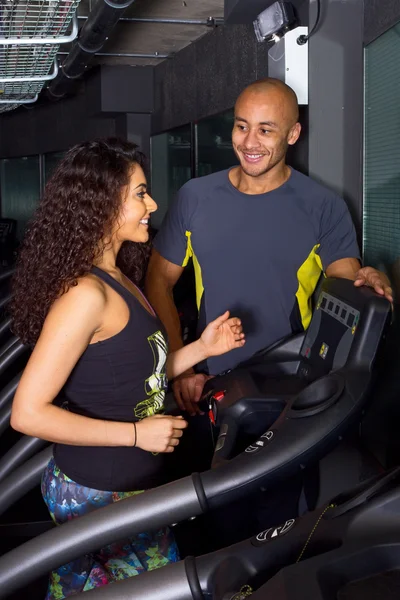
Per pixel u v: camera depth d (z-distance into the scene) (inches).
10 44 127.1
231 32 166.7
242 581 45.4
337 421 61.4
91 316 54.8
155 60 239.3
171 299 97.8
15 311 59.8
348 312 70.6
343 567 40.7
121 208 58.5
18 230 365.7
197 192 94.0
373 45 106.3
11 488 90.9
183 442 88.3
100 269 57.6
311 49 117.5
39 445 104.7
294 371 81.2
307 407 64.6
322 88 118.3
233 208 92.6
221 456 66.6
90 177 56.6
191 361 71.9
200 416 86.8
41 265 56.2
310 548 44.8
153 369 60.2
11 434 150.9
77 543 54.6
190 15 170.4
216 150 183.6
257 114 86.9
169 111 235.3
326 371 72.3
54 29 120.6
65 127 310.5
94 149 57.8
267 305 93.7
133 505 55.7
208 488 57.2
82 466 58.8
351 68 118.3
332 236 93.2
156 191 259.1
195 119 204.1
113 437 56.8
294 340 83.9
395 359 96.1
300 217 91.9
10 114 359.9
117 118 279.3
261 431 72.4
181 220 95.1
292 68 117.7
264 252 92.6
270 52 121.5
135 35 195.2
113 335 57.0
